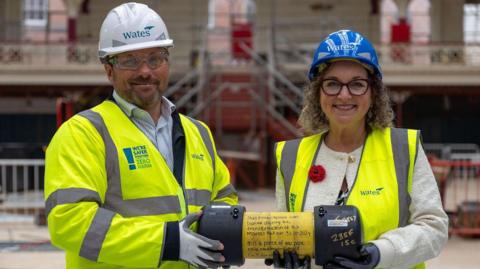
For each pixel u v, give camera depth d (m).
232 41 17.23
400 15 17.97
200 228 2.80
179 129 3.31
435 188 3.05
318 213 2.78
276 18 19.44
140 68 3.08
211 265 2.80
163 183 3.12
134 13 3.09
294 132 13.21
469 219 8.83
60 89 16.69
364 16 19.44
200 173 3.31
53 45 16.88
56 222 2.86
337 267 2.76
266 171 14.66
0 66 16.34
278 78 14.59
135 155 3.09
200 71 14.23
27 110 19.53
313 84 3.20
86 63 16.73
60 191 2.90
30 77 16.45
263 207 11.19
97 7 19.12
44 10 26.33
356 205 3.00
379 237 2.95
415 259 2.89
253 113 13.70
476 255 7.65
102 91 16.91
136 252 2.79
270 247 2.78
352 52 3.00
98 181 3.00
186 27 19.16
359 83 3.04
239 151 16.17
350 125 3.12
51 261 7.42
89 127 3.07
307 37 19.28
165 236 2.77
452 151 19.88
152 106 3.22
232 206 2.85
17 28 19.80
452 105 20.48
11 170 14.10
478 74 16.92
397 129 3.19
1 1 19.75
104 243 2.81
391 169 3.05
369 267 2.75
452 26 20.31
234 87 14.11
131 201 3.06
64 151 2.99
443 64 17.09
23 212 11.37
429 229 2.95
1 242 8.64
